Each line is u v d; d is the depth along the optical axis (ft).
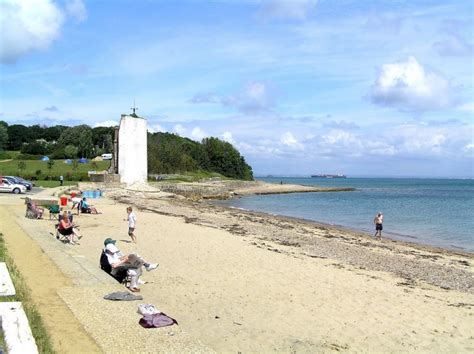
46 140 499.10
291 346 32.35
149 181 282.56
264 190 341.82
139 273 43.11
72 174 242.99
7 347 20.39
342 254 75.66
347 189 405.59
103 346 25.50
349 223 138.82
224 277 51.08
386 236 109.60
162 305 39.55
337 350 32.27
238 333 34.19
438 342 35.29
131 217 72.64
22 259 46.21
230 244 74.69
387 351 32.86
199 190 273.54
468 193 376.07
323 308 41.73
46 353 22.80
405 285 54.03
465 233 119.03
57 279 39.22
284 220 132.46
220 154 453.17
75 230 79.00
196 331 34.04
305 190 365.40
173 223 100.73
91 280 39.60
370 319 39.52
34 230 68.28
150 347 25.96
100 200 153.17
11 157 368.68
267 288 47.39
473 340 36.17
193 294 43.60
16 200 119.34
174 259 59.82
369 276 57.16
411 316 41.16
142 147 193.26
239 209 172.65
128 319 30.40
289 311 40.22
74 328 27.84
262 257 64.28
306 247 80.28
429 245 97.50
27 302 30.91
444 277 62.08
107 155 354.74
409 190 442.91
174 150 384.68
